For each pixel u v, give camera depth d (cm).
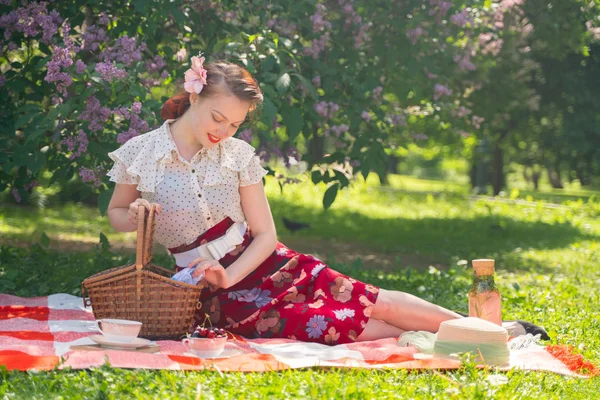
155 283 444
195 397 340
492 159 3153
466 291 780
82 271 774
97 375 367
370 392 354
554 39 1183
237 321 476
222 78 447
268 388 354
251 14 827
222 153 471
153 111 696
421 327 492
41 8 734
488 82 1212
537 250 1391
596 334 555
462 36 995
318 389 355
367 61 917
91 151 665
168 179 469
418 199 2888
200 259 453
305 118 867
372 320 488
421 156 7156
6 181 816
